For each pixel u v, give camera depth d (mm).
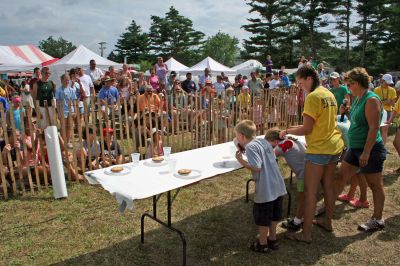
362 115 3570
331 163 3510
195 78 18062
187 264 3199
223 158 3771
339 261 3242
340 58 47406
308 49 47438
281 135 3668
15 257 3297
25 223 3986
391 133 9422
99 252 3396
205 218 4152
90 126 5562
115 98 8656
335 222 4020
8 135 4875
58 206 4465
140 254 3367
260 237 3334
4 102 6719
